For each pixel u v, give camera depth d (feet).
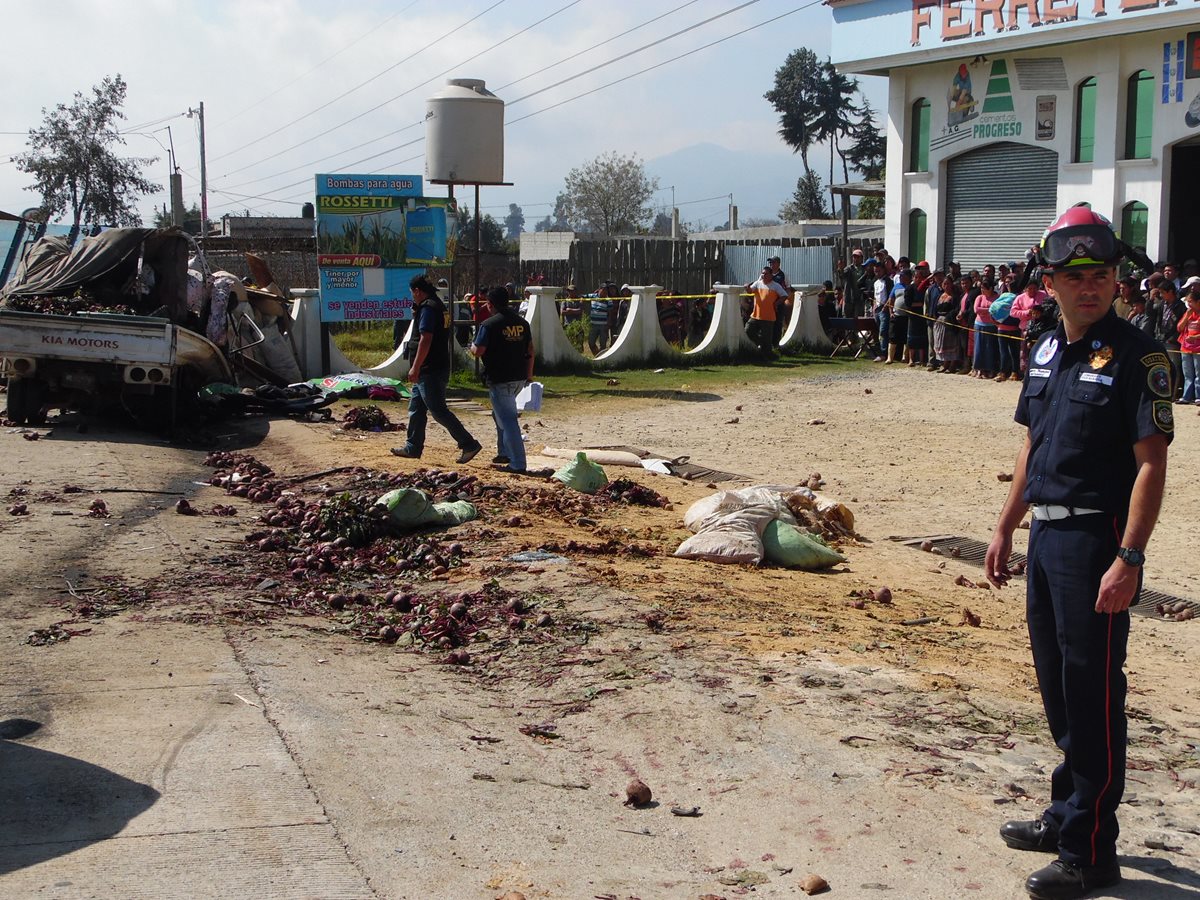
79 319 43.32
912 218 99.71
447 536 28.50
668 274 111.04
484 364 39.37
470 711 17.34
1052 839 13.05
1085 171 85.05
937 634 23.89
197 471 38.09
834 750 15.87
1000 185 92.58
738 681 18.53
